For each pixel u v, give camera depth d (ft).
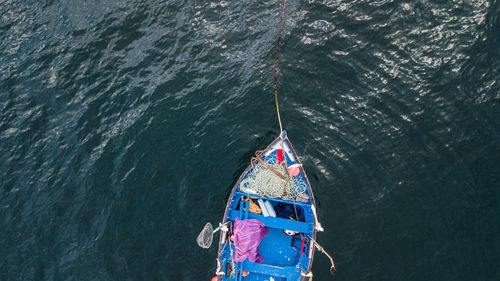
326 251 32.60
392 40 39.50
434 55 38.45
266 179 32.09
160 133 37.50
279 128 37.29
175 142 37.06
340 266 32.01
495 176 34.40
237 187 32.96
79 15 42.16
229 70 39.75
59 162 36.83
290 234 31.63
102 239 33.55
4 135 37.93
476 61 37.76
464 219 33.14
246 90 38.96
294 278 29.96
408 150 35.91
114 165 36.37
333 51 39.78
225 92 38.96
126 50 40.81
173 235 33.35
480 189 34.06
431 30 39.27
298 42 40.40
